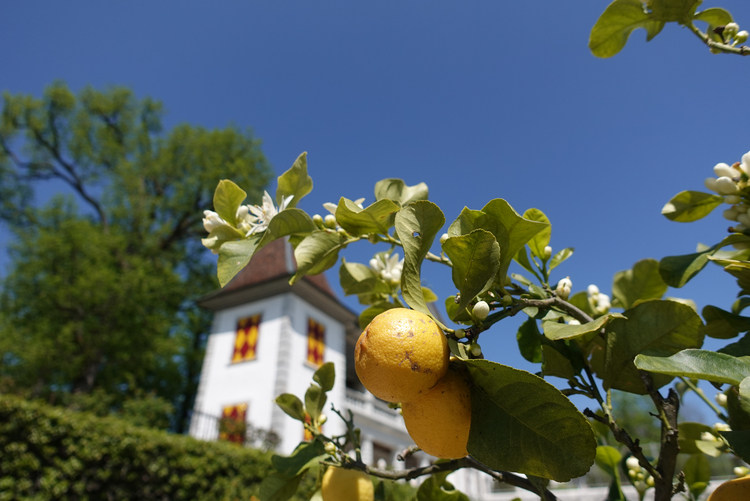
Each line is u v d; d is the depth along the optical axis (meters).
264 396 13.65
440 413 0.78
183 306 23.91
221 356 15.48
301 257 1.26
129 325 17.95
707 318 1.32
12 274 18.22
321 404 1.58
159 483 8.20
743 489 0.94
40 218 21.62
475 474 17.41
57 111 23.72
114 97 25.00
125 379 19.16
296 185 1.41
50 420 6.96
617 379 1.13
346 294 1.72
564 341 1.26
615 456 1.61
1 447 6.29
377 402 17.36
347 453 1.47
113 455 7.56
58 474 6.76
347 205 1.19
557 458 0.71
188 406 23.39
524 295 1.21
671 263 1.36
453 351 0.79
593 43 1.65
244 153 26.66
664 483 0.97
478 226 1.01
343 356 17.44
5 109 22.36
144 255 21.88
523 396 0.74
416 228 0.93
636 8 1.53
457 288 0.91
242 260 1.19
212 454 9.23
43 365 15.84
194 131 25.86
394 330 0.77
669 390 1.04
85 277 17.34
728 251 1.42
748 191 1.16
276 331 14.92
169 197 24.47
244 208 1.39
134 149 25.30
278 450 12.20
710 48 1.45
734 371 0.82
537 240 1.34
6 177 22.72
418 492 1.55
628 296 1.68
